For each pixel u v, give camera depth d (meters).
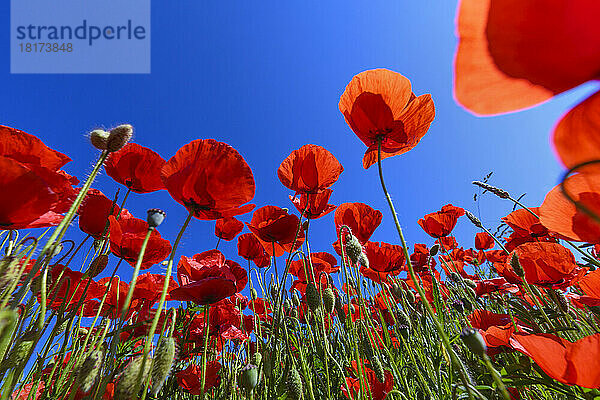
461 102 0.11
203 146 0.31
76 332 0.33
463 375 0.21
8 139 0.28
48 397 0.34
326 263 0.57
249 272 0.58
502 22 0.10
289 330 0.56
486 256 0.69
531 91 0.11
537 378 0.33
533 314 0.48
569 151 0.11
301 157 0.51
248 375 0.32
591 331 0.44
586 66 0.10
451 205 0.65
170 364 0.25
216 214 0.33
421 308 0.50
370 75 0.32
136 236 0.40
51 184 0.27
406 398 0.37
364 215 0.50
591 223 0.19
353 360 0.45
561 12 0.10
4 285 0.21
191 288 0.37
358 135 0.33
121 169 0.39
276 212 0.55
